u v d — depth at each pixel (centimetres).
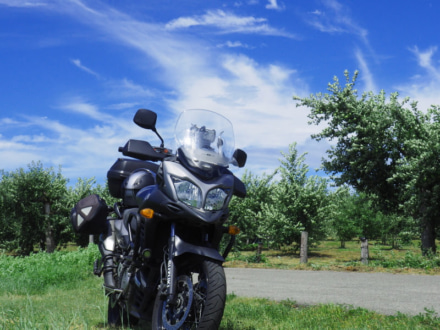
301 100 1994
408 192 1734
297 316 537
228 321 486
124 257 439
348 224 3134
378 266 1297
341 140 1947
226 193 378
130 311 415
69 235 3381
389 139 1883
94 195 510
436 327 476
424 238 1809
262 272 1201
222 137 408
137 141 418
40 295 808
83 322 390
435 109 1852
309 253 2469
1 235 3162
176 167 373
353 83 1941
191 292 357
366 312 552
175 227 378
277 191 2447
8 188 3203
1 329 379
